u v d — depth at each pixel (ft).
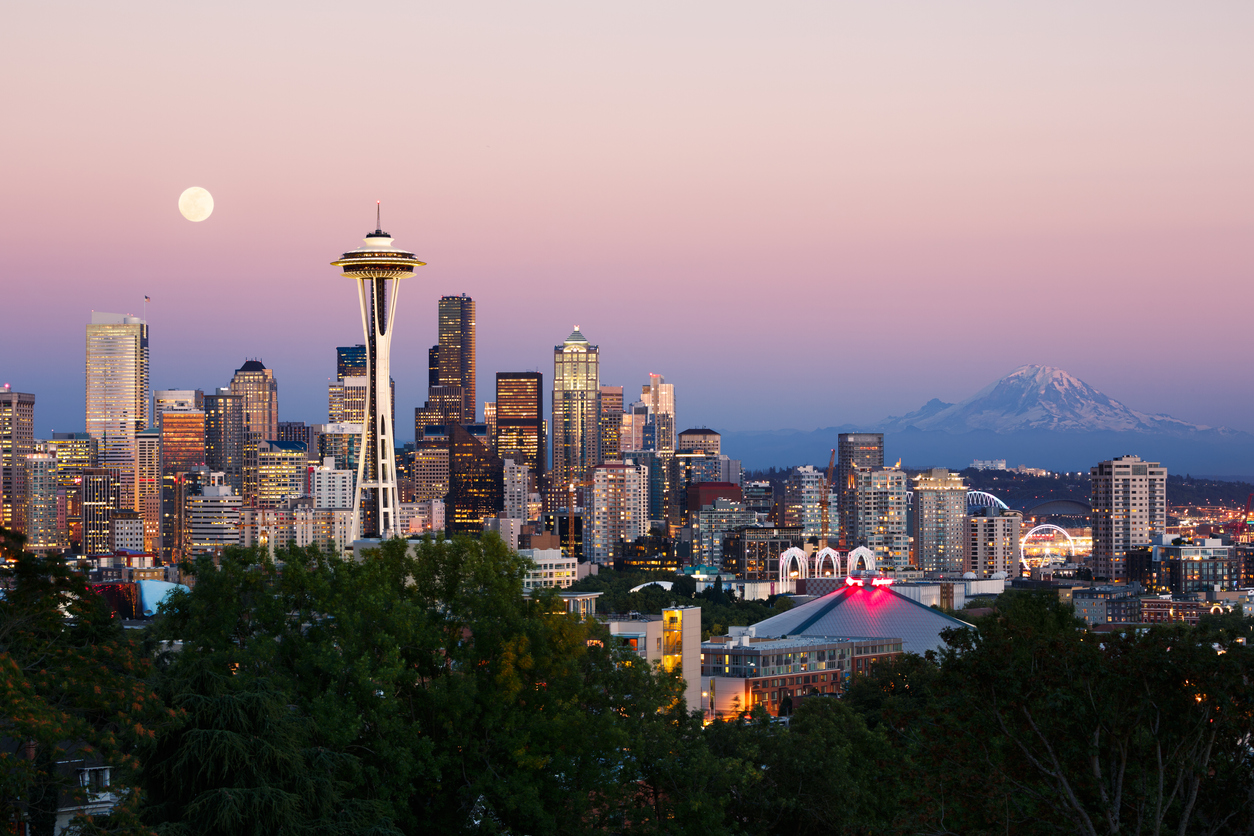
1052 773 285.43
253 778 317.22
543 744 389.60
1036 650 296.10
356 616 386.32
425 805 379.55
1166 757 286.46
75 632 302.45
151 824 314.35
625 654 454.81
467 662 392.68
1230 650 286.05
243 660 359.66
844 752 467.11
